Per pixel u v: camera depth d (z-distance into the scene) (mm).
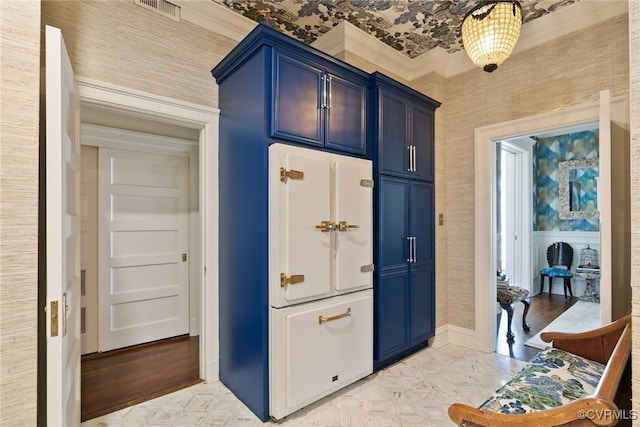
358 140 2447
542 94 2691
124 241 3188
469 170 3129
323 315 2127
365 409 2105
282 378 1939
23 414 1278
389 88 2641
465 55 3117
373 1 2404
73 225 1664
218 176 2471
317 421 1985
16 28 1282
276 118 1991
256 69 2033
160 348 3148
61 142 1356
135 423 1976
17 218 1275
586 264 4895
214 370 2477
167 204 3434
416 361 2801
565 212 5168
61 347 1326
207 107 2404
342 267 2223
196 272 3527
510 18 1809
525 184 5102
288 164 1952
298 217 1993
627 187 2264
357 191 2340
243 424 1958
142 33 2143
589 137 5004
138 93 2104
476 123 3088
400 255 2727
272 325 1952
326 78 2246
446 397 2248
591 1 2387
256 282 2045
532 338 3342
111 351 3072
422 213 2961
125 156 3191
